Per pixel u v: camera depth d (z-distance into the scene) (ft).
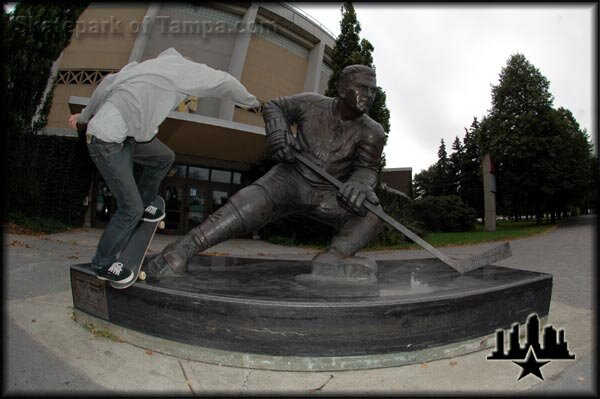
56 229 36.17
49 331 9.78
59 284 15.28
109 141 8.24
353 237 11.29
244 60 61.98
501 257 11.55
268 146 11.31
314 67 70.23
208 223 10.80
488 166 77.00
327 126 11.43
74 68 58.85
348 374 7.83
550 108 83.56
